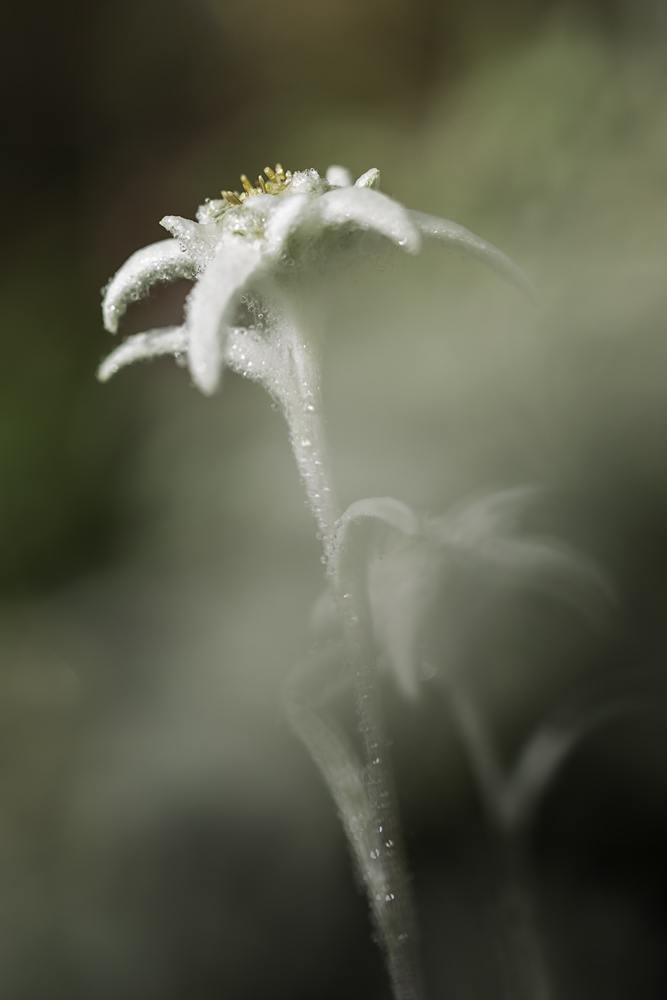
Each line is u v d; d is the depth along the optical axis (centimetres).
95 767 44
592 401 54
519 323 56
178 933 39
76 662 50
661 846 40
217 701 47
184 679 49
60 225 90
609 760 42
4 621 55
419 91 92
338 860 41
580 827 41
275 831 41
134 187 90
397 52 93
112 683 49
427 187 67
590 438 54
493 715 41
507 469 53
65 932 39
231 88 99
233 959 39
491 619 38
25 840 41
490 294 56
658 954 38
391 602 36
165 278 33
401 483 50
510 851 37
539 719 41
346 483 50
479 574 36
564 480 52
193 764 43
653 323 54
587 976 38
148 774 43
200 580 55
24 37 96
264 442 59
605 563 47
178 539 58
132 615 54
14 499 62
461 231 32
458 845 40
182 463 61
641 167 59
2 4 95
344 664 34
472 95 71
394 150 77
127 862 41
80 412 66
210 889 40
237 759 44
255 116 95
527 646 42
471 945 39
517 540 37
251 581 53
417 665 35
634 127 60
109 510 63
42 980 38
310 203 32
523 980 37
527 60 68
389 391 55
